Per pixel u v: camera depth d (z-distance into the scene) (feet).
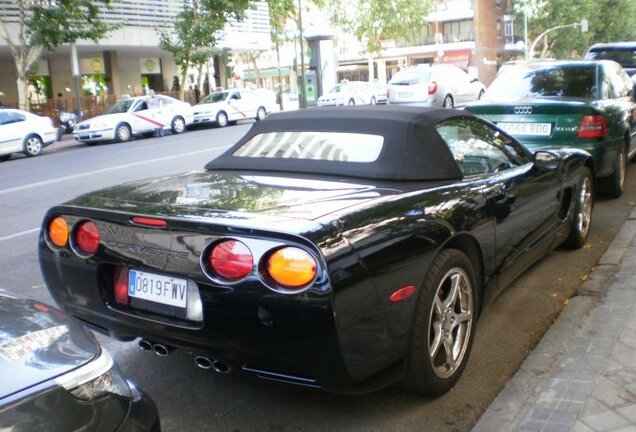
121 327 10.48
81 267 10.77
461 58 199.11
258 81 167.22
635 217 22.00
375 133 12.40
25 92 72.13
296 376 9.23
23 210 30.68
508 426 9.76
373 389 9.56
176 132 80.74
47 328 7.25
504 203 12.82
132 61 115.55
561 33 196.54
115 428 6.70
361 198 10.39
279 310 8.79
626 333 12.53
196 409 10.92
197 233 9.47
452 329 11.10
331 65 111.96
